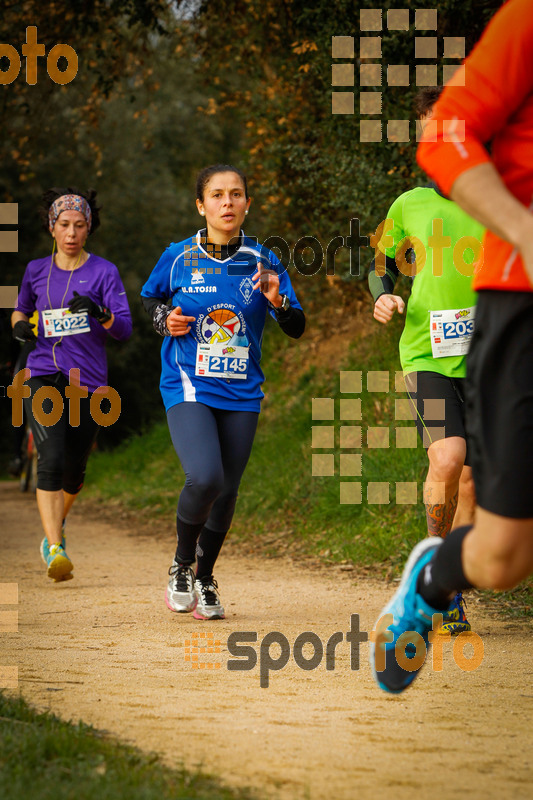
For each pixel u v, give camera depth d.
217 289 8.74
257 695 6.00
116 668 6.73
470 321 7.88
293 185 20.00
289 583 11.52
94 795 3.91
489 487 4.11
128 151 40.97
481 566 4.34
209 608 8.88
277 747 4.90
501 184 3.73
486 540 4.20
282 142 19.73
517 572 4.25
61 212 10.71
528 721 5.44
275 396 23.09
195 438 8.56
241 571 12.76
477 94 3.80
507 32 3.80
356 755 4.79
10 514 21.58
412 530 12.99
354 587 11.09
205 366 8.78
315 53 17.48
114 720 5.36
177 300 8.85
